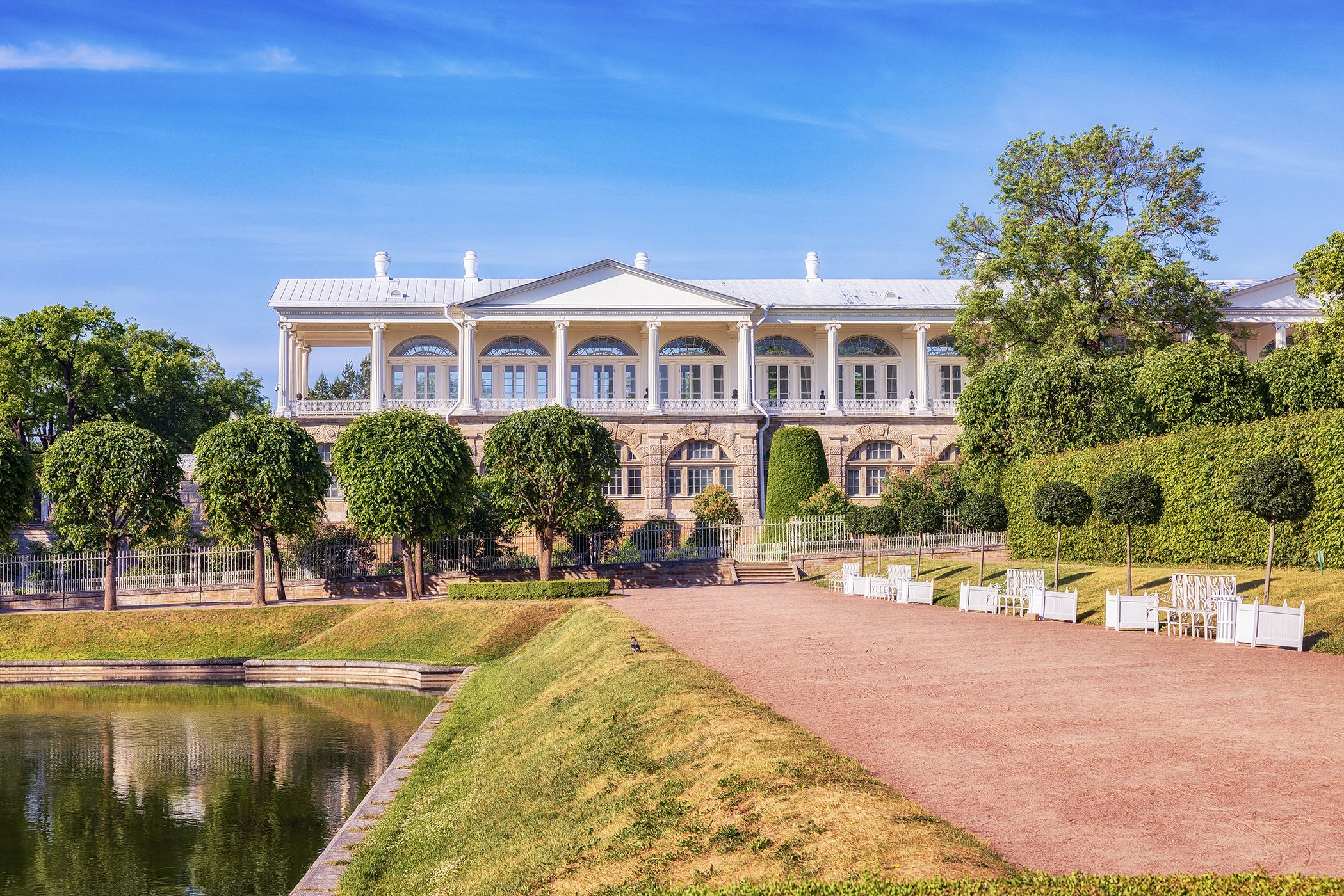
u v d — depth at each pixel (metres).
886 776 9.92
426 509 39.38
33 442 59.53
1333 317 41.22
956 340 54.81
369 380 99.94
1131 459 32.03
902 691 14.62
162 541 44.03
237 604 40.28
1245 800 8.75
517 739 16.89
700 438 58.69
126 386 60.12
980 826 8.35
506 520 43.22
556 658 23.97
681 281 59.81
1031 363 41.19
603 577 44.97
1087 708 12.88
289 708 26.56
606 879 9.33
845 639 21.44
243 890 13.60
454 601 36.31
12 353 55.25
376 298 61.62
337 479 41.44
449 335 63.00
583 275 59.78
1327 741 10.82
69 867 14.57
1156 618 22.05
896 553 45.81
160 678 32.62
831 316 61.62
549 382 63.31
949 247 53.00
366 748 21.53
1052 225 48.84
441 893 10.98
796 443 56.00
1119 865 7.38
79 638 34.94
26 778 19.39
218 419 70.00
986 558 41.75
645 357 63.75
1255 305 60.88
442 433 41.12
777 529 49.75
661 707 14.30
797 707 13.54
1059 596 25.11
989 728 11.87
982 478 42.72
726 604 32.28
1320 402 37.78
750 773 10.38
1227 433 28.14
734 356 64.12
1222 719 12.04
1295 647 18.67
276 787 18.62
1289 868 7.17
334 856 13.17
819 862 8.02
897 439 60.31
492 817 12.94
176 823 16.58
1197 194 49.84
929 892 6.91
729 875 8.38
